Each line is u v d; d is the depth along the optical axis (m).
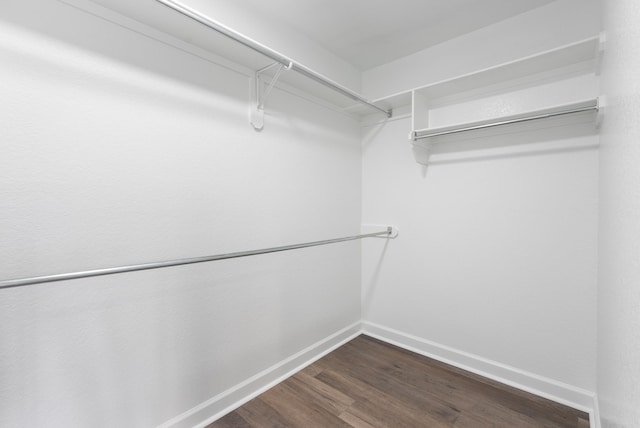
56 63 1.04
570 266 1.56
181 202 1.37
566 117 1.55
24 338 0.99
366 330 2.46
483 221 1.85
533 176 1.66
